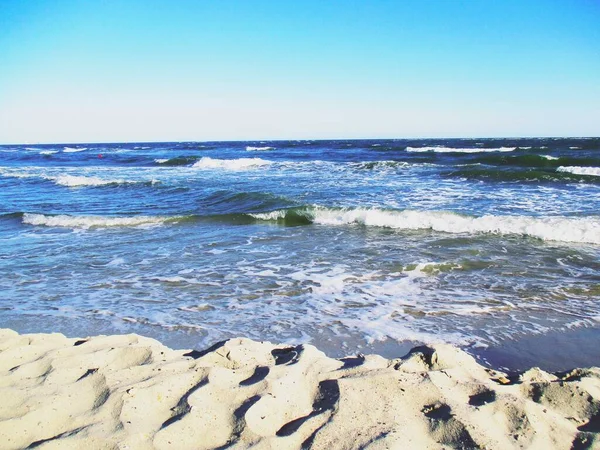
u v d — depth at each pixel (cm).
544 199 1262
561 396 260
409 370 287
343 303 525
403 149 4394
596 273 627
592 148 3550
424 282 603
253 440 212
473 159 2553
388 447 204
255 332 443
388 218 1023
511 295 546
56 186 1878
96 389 259
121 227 1059
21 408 238
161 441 211
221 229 1018
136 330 450
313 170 2364
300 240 884
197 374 278
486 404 244
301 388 265
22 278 641
